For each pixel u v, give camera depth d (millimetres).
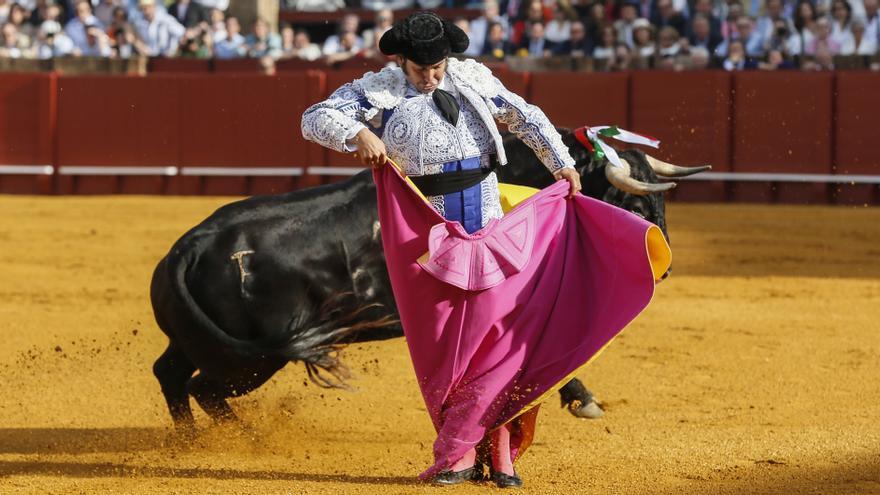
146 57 34000
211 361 9180
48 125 33688
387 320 9617
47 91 33656
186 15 35500
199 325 9000
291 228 9312
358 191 9586
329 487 8312
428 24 7734
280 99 32969
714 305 17766
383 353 14062
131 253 23453
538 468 8953
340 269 9383
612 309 8078
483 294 7965
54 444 9953
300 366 13289
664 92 31281
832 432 10273
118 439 10164
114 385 12484
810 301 18172
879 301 18203
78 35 34844
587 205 8312
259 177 33250
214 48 34844
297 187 33062
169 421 10922
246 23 36656
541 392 8039
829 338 15273
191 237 9203
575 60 31875
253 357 8977
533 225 8188
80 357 14008
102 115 33656
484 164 8141
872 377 12922
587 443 9930
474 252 7969
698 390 12289
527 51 32906
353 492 8156
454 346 7996
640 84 31328
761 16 32094
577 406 10891
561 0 32875
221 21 35281
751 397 11953
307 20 37656
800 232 25906
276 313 9219
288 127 32969
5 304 17984
